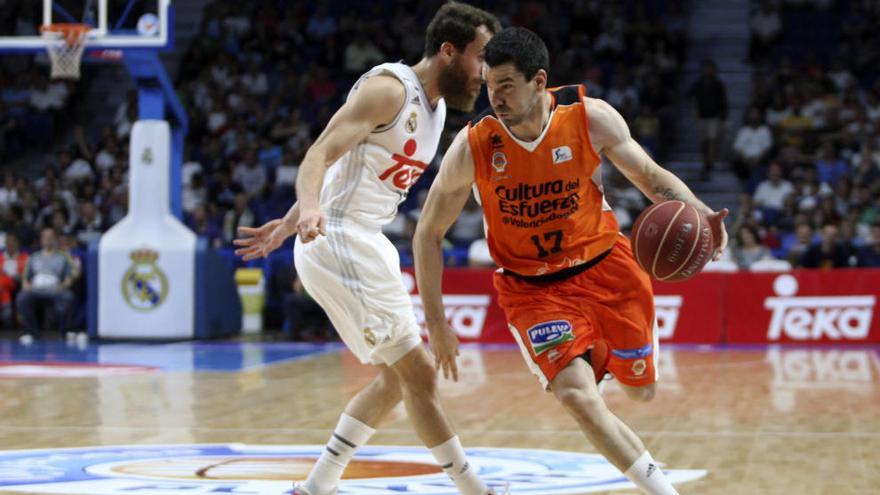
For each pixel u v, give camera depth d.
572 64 22.58
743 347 15.57
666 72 22.97
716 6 24.59
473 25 4.91
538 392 10.35
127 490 5.50
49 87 23.52
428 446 4.95
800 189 18.50
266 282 18.67
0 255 18.53
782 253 17.19
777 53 24.14
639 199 18.62
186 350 15.51
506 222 4.85
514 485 5.68
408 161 5.02
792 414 8.74
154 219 16.64
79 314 18.23
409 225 17.58
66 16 15.62
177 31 25.78
